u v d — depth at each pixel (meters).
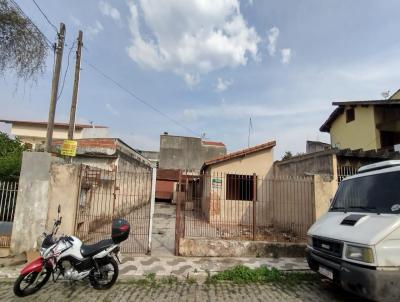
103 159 13.41
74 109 11.39
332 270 4.50
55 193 7.50
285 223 10.59
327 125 20.06
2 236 6.92
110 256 5.30
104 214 10.71
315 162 9.93
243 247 7.47
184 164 32.59
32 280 4.97
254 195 8.14
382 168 5.08
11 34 6.43
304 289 5.39
